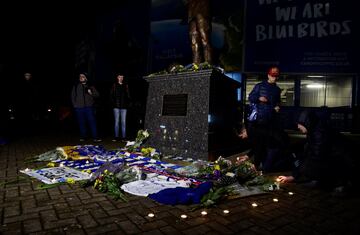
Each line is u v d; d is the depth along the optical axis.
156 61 15.37
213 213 2.89
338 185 3.75
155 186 3.63
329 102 13.14
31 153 6.13
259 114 5.22
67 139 8.93
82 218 2.66
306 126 4.00
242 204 3.20
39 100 12.87
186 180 3.87
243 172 4.16
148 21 15.50
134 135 10.26
